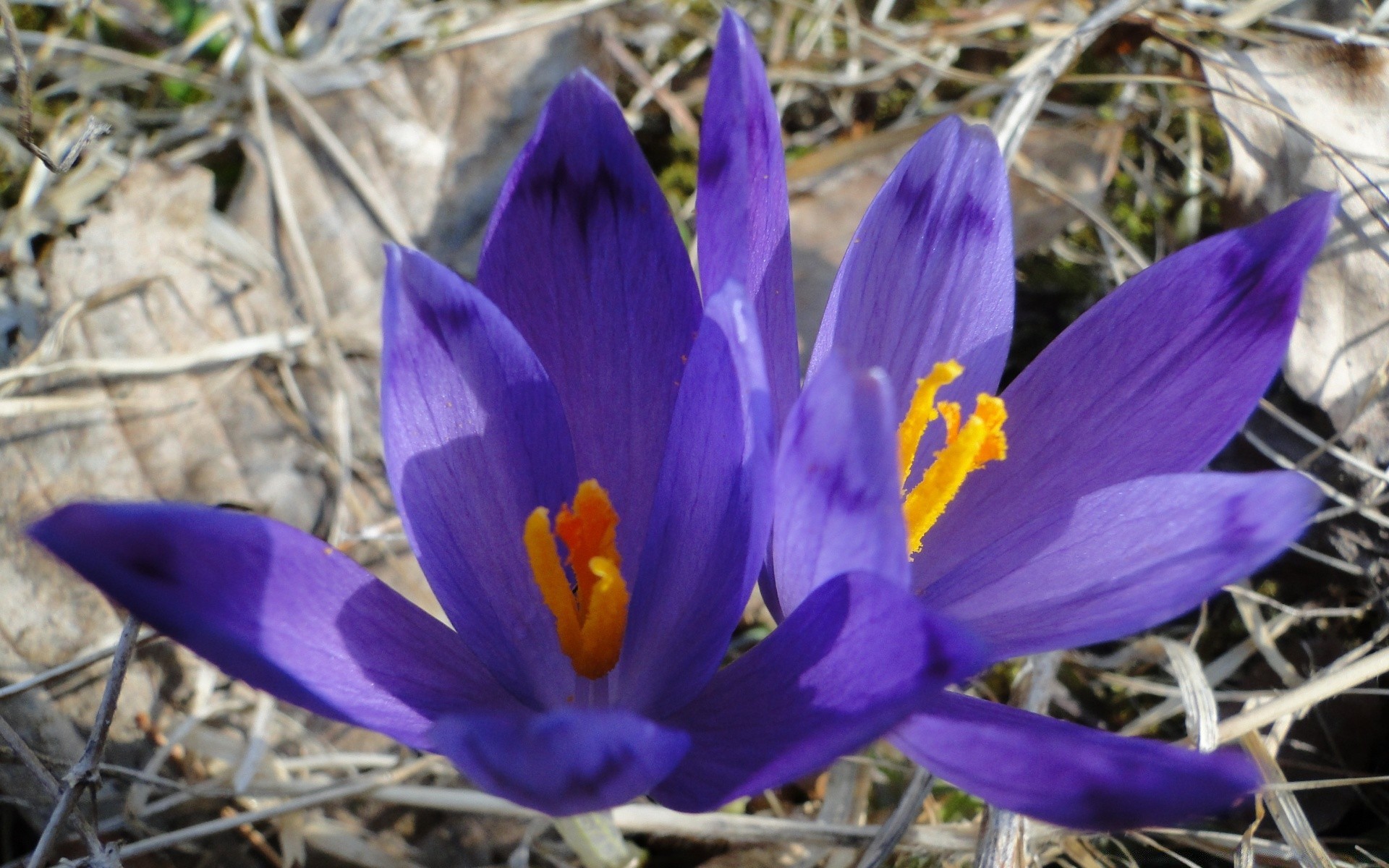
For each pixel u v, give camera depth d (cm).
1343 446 25
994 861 22
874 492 19
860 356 22
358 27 29
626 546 21
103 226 27
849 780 24
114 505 19
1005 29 31
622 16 30
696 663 20
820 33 31
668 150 30
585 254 21
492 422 21
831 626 19
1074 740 19
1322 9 28
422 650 21
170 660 24
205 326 27
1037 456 22
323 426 27
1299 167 26
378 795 23
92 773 21
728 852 24
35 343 26
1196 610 26
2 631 24
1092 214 27
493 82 29
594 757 18
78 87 29
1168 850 23
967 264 22
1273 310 21
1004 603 21
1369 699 24
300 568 20
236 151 29
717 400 20
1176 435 21
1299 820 23
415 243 28
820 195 28
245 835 24
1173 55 30
